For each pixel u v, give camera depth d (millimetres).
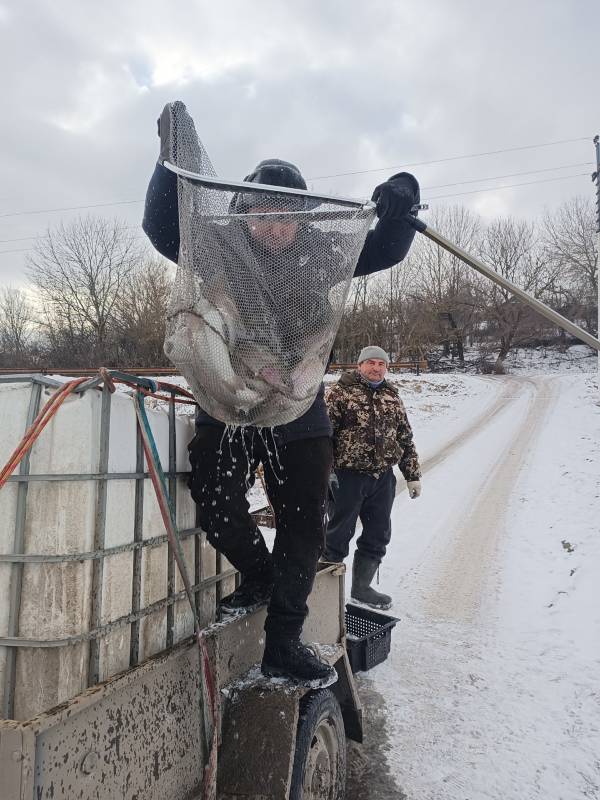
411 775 2775
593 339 3018
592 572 5281
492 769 2826
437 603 4914
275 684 2109
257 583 2344
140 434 1846
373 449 4414
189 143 1967
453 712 3307
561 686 3566
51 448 1565
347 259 2092
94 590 1607
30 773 1284
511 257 55406
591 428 14844
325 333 2020
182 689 1884
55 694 1508
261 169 2328
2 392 1604
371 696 3465
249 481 2271
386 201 2240
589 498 8031
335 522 4453
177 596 2000
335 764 2381
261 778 1940
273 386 1882
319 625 2695
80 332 44219
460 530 7062
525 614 4641
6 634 1533
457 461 11883
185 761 1871
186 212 1863
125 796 1599
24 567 1542
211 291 1833
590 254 54438
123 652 1729
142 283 41625
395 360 48750
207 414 2135
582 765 2857
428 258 55562
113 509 1694
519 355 55781
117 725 1584
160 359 39625
